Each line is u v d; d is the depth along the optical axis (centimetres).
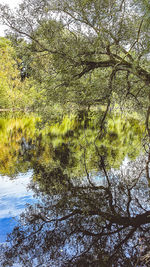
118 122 3491
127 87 1130
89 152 1389
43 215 533
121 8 880
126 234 453
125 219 516
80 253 396
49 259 381
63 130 2756
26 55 1005
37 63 1047
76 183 777
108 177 852
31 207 573
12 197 636
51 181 792
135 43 920
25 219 511
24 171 919
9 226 481
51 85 1091
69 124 3462
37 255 394
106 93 994
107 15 847
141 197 644
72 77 1000
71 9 902
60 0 916
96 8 862
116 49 945
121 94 1170
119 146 1620
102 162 1110
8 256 389
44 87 1104
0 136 2016
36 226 486
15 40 974
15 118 3672
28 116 3969
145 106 1298
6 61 3916
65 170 948
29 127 2853
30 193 670
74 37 963
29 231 466
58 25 937
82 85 1034
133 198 638
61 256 390
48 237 443
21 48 992
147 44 848
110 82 986
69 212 552
